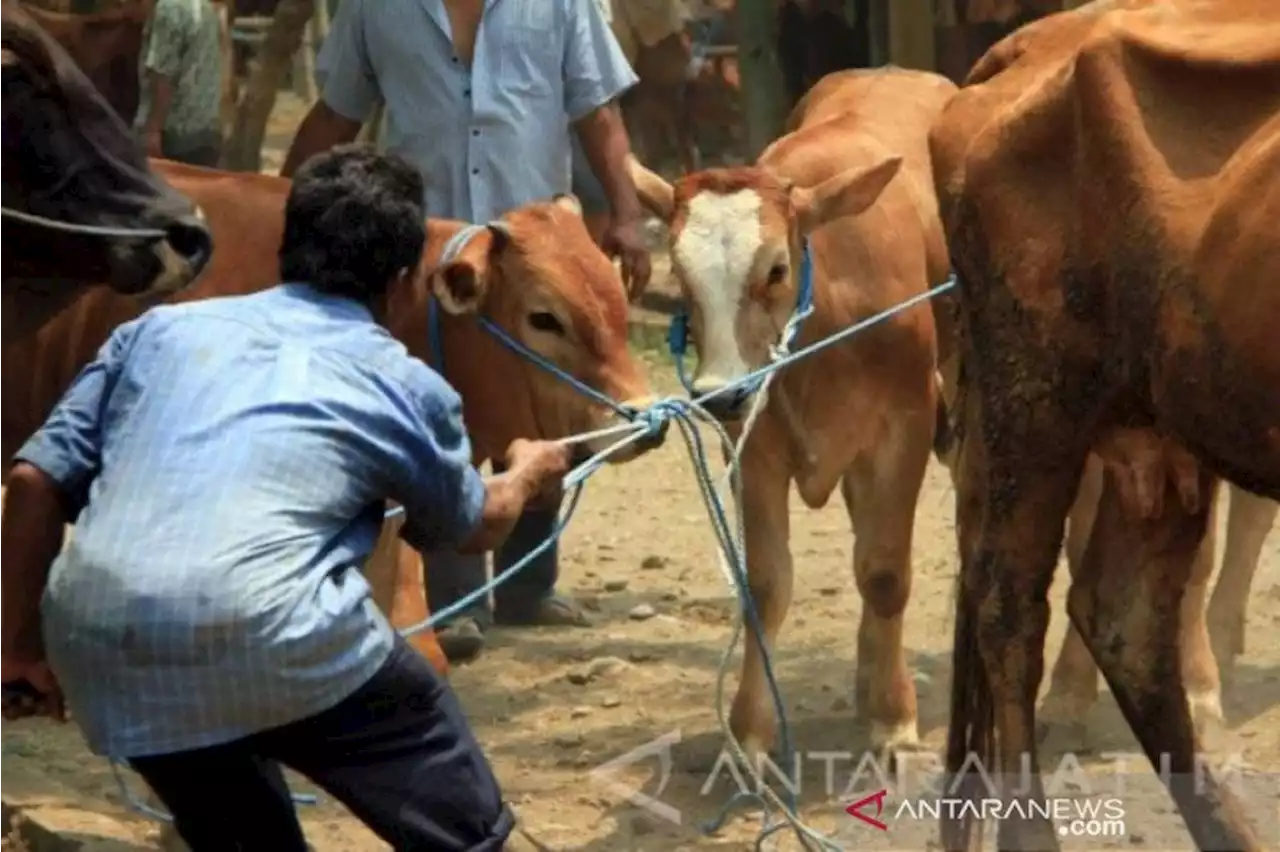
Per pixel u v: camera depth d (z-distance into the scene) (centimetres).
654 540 1230
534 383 766
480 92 907
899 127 958
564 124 925
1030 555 698
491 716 927
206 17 1549
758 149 1809
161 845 747
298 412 527
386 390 537
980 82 751
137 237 709
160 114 1538
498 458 801
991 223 691
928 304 849
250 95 1667
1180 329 629
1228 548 921
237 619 506
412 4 909
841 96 1002
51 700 560
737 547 728
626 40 2147
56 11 1384
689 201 812
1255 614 1039
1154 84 647
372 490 535
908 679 855
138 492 518
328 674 519
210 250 726
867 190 812
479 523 565
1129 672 710
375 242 555
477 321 768
